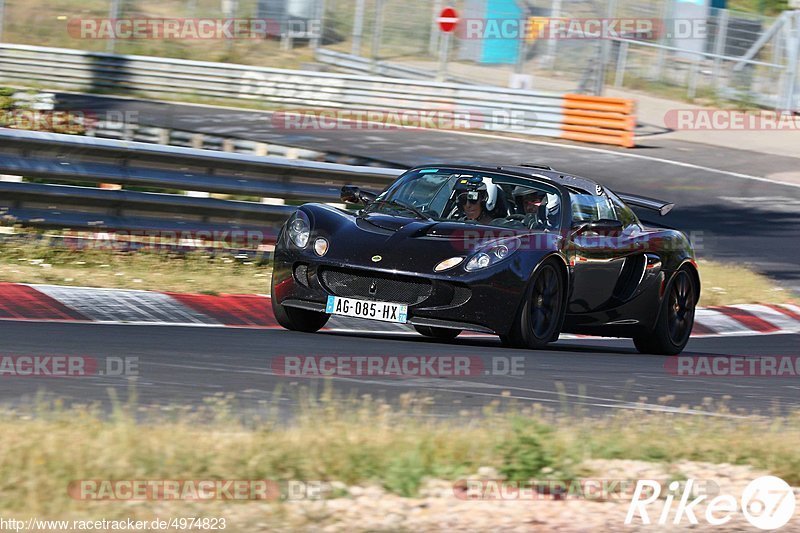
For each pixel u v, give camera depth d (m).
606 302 29.64
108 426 14.37
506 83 110.31
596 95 104.25
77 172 34.34
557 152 84.19
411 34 117.69
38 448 12.96
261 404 18.05
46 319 26.36
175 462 13.14
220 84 96.25
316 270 26.41
